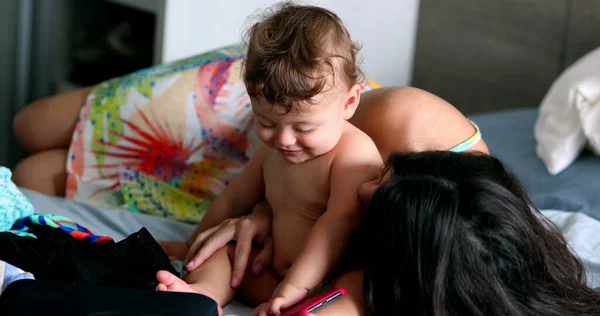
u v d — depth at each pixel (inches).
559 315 35.6
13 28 96.9
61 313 30.5
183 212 61.1
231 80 62.5
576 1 90.4
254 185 48.0
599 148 69.0
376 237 36.0
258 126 39.6
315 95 37.1
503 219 34.2
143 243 42.9
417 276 34.1
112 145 63.0
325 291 38.4
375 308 36.1
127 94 62.9
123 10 107.0
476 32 102.0
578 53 91.4
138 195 61.8
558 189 65.8
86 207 57.2
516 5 96.7
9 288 32.1
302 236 42.4
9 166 99.9
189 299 32.0
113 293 32.0
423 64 110.3
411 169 36.7
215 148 62.2
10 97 98.8
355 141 41.2
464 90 105.4
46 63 101.7
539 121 76.2
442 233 33.6
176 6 88.2
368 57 106.3
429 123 46.0
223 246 44.3
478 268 33.6
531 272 35.3
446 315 33.8
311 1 97.3
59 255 39.8
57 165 64.8
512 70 98.8
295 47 37.5
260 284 43.5
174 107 61.8
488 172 36.6
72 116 65.7
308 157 40.8
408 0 107.9
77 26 105.0
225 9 91.1
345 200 39.6
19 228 44.0
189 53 91.1
